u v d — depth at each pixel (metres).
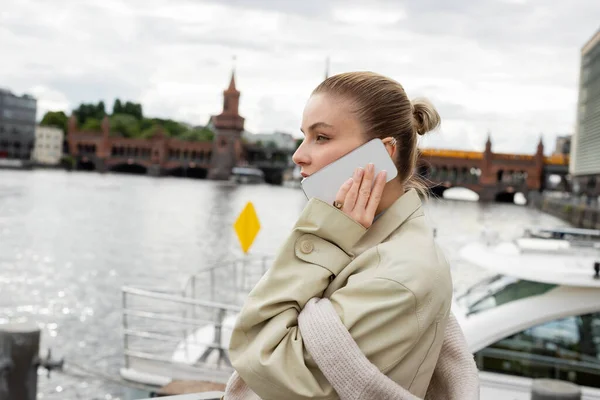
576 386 3.92
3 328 5.18
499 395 4.22
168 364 6.64
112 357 13.72
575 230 5.61
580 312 4.17
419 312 1.15
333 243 1.24
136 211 66.38
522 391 4.19
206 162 183.25
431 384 1.38
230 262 9.41
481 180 158.75
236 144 182.25
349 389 1.11
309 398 1.13
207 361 6.63
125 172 199.62
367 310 1.13
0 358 5.12
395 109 1.28
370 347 1.13
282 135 196.62
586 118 104.19
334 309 1.16
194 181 171.62
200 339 7.07
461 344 1.35
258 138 196.88
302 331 1.15
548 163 160.62
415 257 1.18
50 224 47.88
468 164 159.38
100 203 75.69
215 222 56.66
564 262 4.59
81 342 15.01
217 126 181.12
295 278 1.21
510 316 4.27
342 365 1.11
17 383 5.15
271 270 1.23
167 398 1.70
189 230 48.19
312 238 1.23
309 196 1.27
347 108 1.27
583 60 110.62
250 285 10.48
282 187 168.25
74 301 20.09
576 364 4.16
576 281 4.12
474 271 15.98
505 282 4.68
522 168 158.62
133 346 13.45
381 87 1.28
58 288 22.58
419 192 1.41
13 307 19.02
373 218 1.29
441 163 160.12
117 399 11.30
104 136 188.50
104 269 28.38
